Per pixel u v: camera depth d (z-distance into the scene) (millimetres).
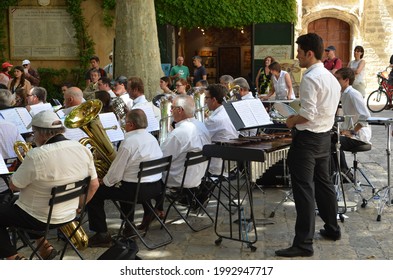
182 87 8961
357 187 6988
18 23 16125
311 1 18219
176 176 5625
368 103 16281
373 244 5336
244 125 5289
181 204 6547
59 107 7375
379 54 18250
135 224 6074
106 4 15906
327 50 13359
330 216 5418
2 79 11750
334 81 4941
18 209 4336
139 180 5000
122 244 3709
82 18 16000
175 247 5328
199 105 7113
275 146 5184
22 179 4215
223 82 8234
